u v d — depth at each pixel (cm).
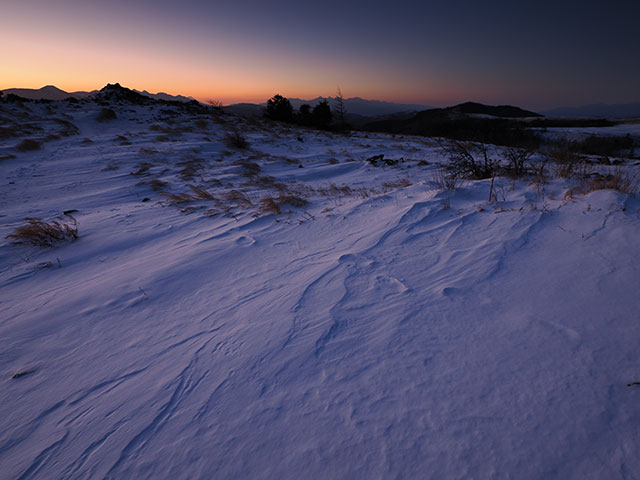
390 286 284
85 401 190
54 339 263
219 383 189
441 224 421
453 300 249
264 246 443
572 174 609
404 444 139
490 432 140
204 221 621
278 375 190
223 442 150
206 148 1711
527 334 200
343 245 407
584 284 245
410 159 1448
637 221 329
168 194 928
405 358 191
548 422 141
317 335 224
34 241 534
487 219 412
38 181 1123
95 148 1666
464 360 185
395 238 398
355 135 2952
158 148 1650
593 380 160
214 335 242
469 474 124
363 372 184
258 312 267
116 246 519
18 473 149
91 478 142
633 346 179
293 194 852
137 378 205
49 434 169
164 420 168
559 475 120
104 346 247
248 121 2998
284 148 1931
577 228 342
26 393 203
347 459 135
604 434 133
